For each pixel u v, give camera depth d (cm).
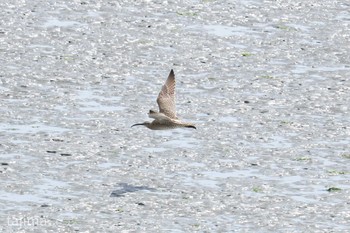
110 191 3141
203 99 3909
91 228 2905
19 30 4497
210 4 4981
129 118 3700
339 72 4247
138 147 3466
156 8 4888
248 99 3931
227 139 3562
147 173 3275
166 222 2958
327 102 3931
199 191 3164
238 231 2927
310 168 3366
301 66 4300
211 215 3019
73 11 4788
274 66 4281
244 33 4638
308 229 2958
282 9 4966
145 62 4241
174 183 3212
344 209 3091
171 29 4628
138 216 2989
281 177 3294
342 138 3616
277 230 2945
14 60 4172
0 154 3353
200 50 4406
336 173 3334
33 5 4831
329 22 4838
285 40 4581
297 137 3606
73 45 4375
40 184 3167
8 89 3891
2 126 3575
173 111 2920
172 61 4269
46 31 4512
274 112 3819
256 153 3462
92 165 3312
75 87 3956
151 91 3956
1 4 4809
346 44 4575
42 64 4150
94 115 3709
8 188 3131
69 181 3197
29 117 3662
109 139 3512
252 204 3098
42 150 3400
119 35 4516
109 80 4044
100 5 4878
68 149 3416
